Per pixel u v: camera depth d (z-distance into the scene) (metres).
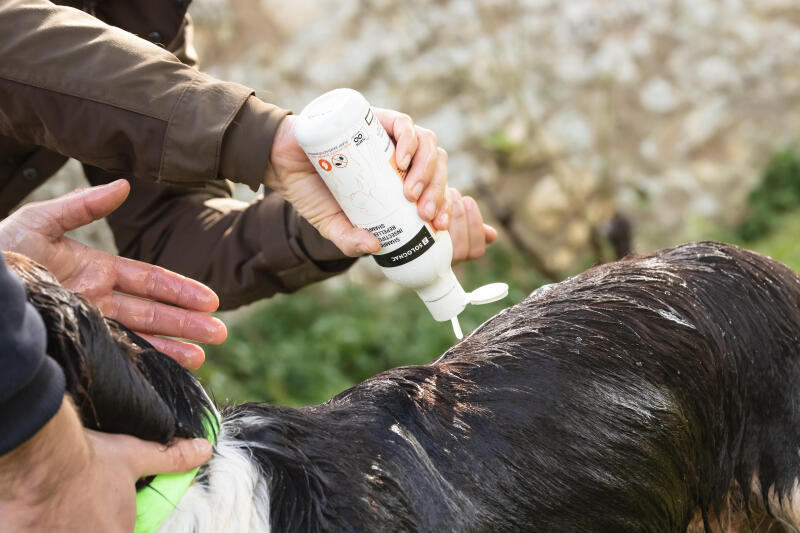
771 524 2.53
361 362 6.58
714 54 9.12
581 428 2.17
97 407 1.56
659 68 9.01
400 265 2.09
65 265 2.00
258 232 2.64
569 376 2.21
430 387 2.15
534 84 8.77
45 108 2.13
